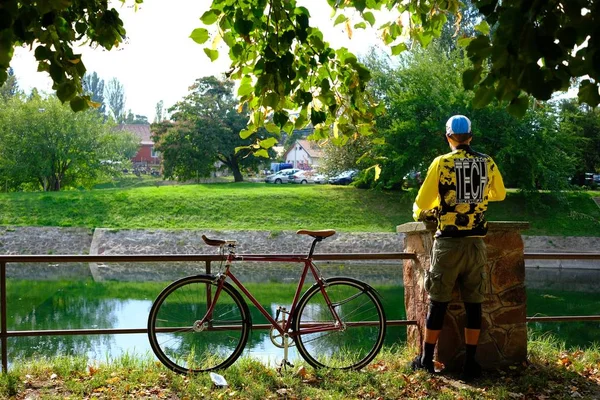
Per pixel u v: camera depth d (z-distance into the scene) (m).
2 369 5.32
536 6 2.52
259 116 4.76
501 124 40.12
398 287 21.67
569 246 37.16
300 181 62.47
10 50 3.03
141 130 114.00
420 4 4.87
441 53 44.47
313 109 4.80
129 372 5.19
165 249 38.16
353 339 5.41
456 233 4.84
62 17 4.11
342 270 28.83
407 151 40.44
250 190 47.59
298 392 4.71
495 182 4.96
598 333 11.37
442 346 5.28
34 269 29.97
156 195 45.59
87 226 41.03
